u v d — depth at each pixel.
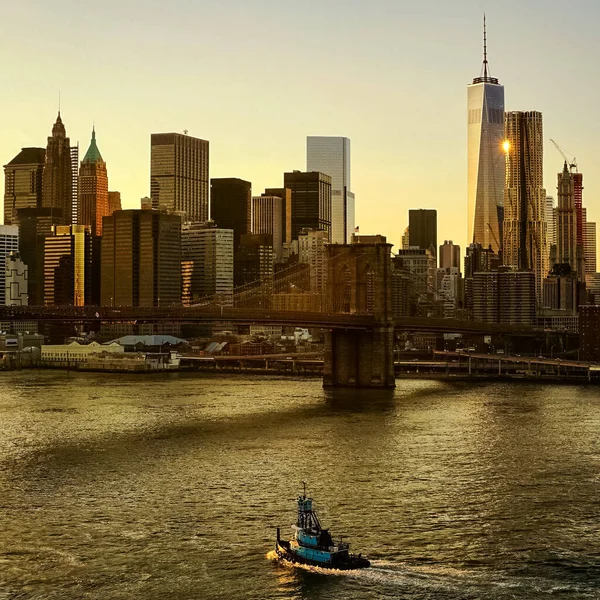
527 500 148.38
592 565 119.06
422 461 179.50
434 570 117.56
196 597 110.44
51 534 131.50
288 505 145.50
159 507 144.62
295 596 110.31
